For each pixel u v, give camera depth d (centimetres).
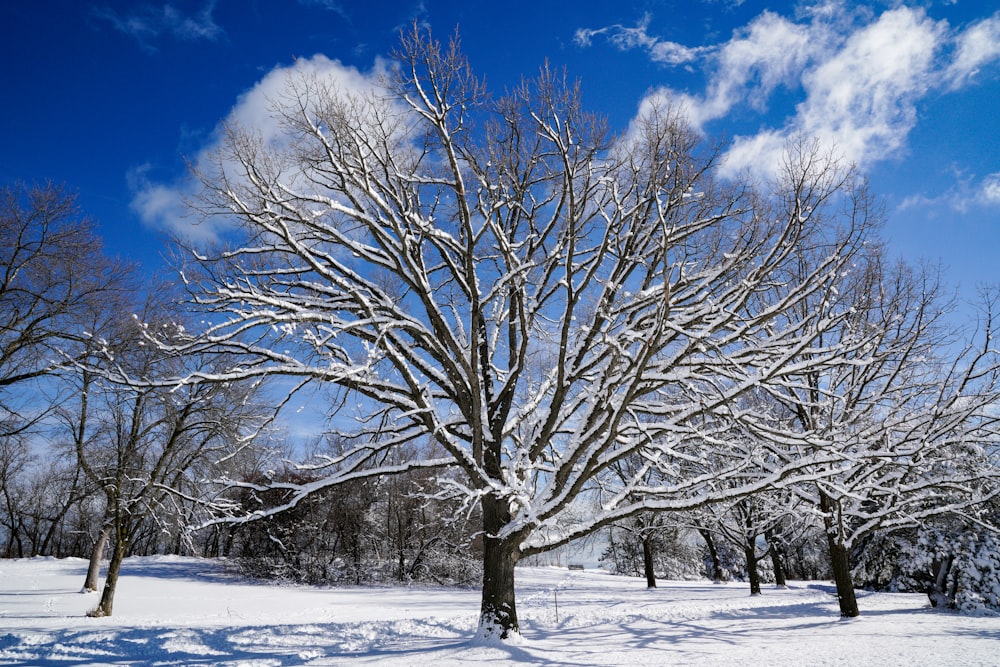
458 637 1422
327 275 1150
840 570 1739
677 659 1066
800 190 1062
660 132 1080
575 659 1071
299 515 3722
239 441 1173
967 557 1903
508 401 1331
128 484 2080
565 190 1173
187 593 2775
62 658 1234
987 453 1789
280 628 1509
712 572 5184
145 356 1823
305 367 1164
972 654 1016
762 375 1095
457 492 1301
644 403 1270
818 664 974
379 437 1369
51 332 2006
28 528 5084
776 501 1859
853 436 1328
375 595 3025
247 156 1147
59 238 2038
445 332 1248
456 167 1123
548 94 1187
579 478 1106
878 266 1598
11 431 1975
